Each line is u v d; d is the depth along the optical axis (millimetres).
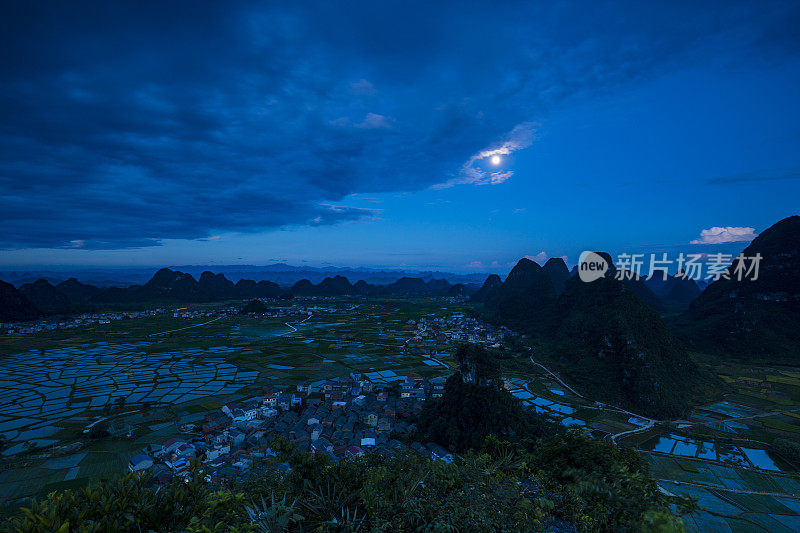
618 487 9328
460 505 7480
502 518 7449
